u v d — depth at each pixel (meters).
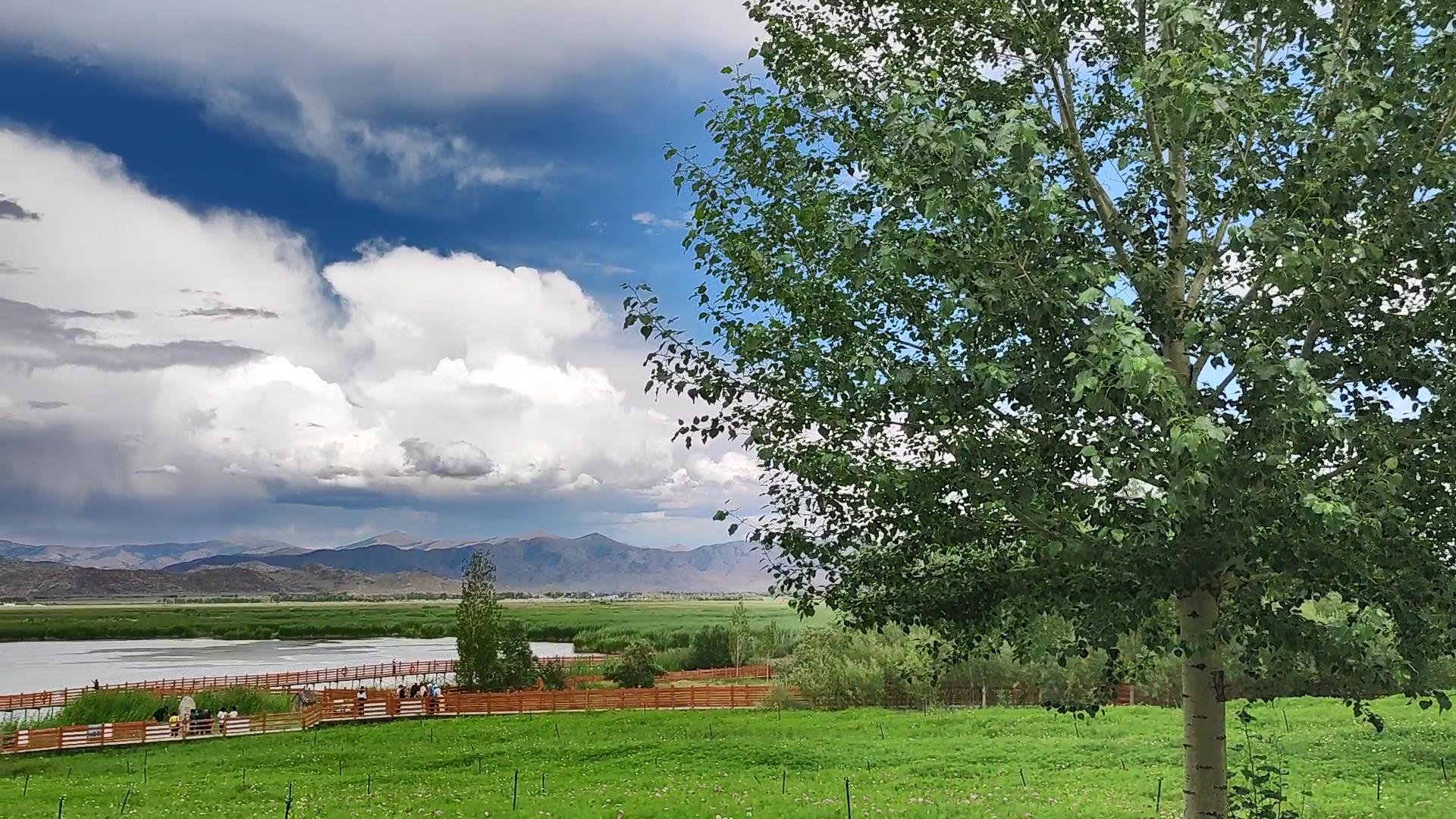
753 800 25.08
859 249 7.95
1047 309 7.60
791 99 9.33
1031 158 7.46
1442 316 8.46
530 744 38.78
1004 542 9.81
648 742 37.50
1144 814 20.88
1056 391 7.95
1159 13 7.70
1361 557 7.69
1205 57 7.32
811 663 54.56
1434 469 8.13
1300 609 9.71
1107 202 10.56
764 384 9.88
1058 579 8.98
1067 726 37.16
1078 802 22.91
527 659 62.09
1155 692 45.53
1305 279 7.66
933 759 31.33
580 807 25.06
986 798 24.25
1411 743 28.83
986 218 7.79
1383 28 8.76
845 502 9.73
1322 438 7.55
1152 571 8.15
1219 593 8.97
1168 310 8.70
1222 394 8.05
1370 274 8.10
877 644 53.72
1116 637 8.69
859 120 9.07
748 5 10.75
